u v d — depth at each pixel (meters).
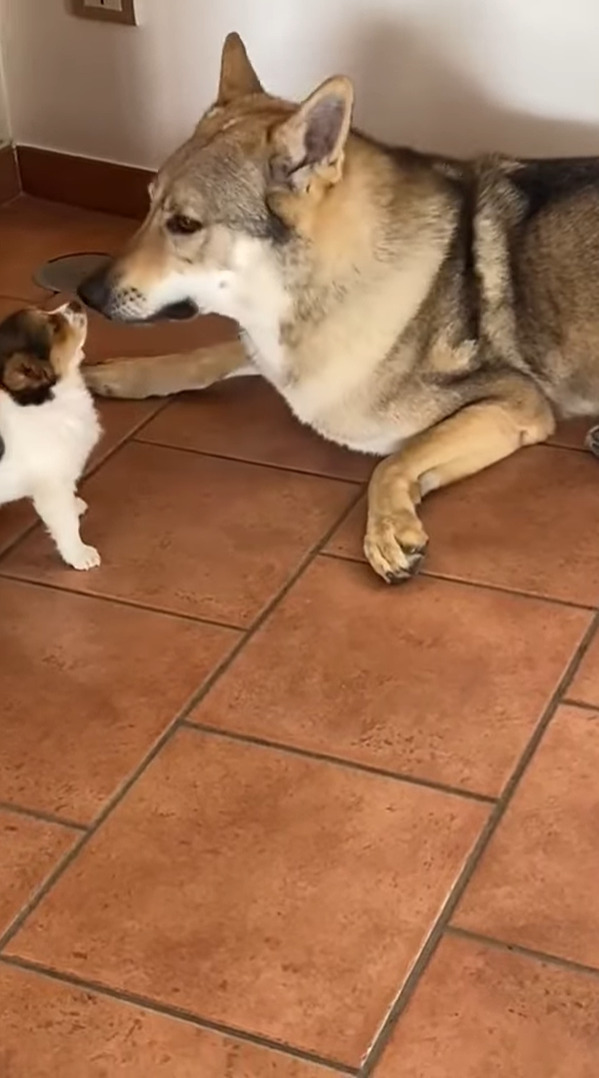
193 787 1.87
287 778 1.88
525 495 2.42
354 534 2.35
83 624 2.18
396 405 2.46
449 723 1.95
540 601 2.17
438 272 2.41
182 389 2.77
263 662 2.08
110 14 3.19
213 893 1.72
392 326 2.40
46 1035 1.56
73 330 2.20
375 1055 1.52
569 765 1.87
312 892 1.71
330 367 2.43
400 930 1.66
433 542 2.31
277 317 2.40
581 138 2.90
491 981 1.59
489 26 2.84
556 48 2.81
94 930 1.68
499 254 2.46
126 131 3.36
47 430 2.16
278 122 2.30
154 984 1.61
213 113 2.42
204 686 2.04
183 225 2.34
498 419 2.44
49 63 3.35
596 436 2.50
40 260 3.27
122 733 1.96
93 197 3.48
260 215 2.29
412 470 2.34
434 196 2.43
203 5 3.09
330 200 2.30
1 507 2.47
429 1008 1.57
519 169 2.53
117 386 2.76
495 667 2.04
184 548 2.34
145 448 2.62
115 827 1.82
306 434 2.64
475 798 1.83
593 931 1.65
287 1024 1.56
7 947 1.67
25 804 1.86
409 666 2.05
